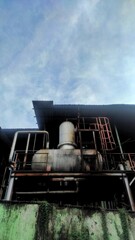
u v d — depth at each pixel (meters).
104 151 8.87
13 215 5.40
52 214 5.43
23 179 7.48
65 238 5.01
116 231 5.18
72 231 5.13
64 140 9.04
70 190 7.64
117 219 5.41
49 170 7.50
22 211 5.47
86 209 5.56
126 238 5.07
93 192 7.87
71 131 9.49
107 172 7.21
